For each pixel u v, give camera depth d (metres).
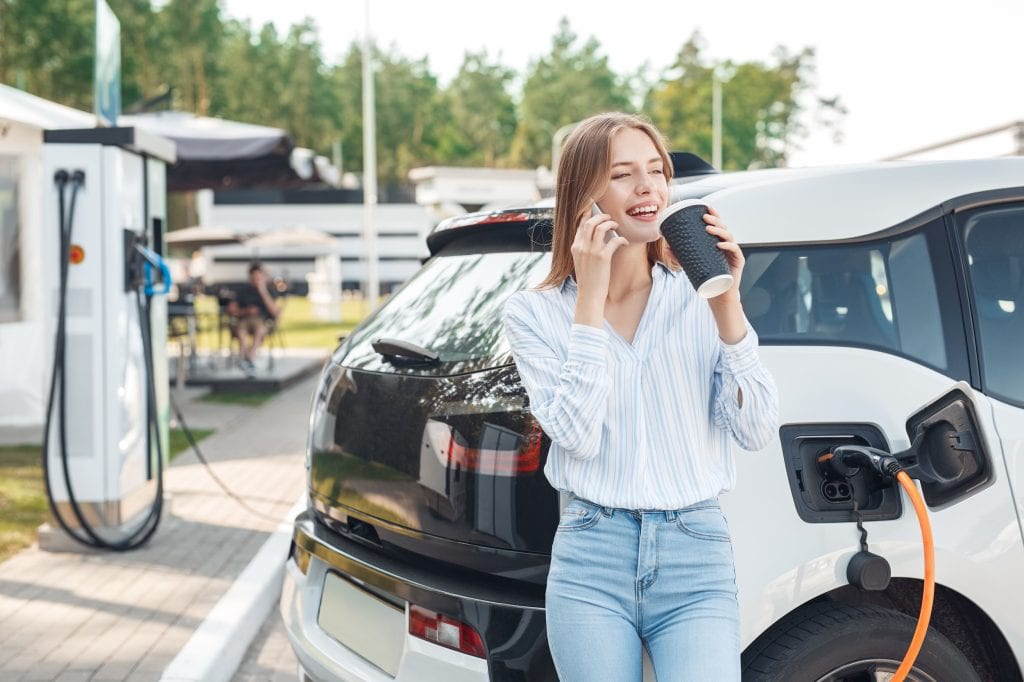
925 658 2.37
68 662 4.03
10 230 9.82
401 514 2.64
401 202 43.81
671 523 1.99
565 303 2.12
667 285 2.11
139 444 6.01
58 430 5.56
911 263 2.57
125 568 5.34
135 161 5.77
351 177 50.41
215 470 8.26
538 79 101.38
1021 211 2.71
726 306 1.96
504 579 2.41
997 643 2.54
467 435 2.46
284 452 9.13
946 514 2.39
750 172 2.84
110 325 5.52
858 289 2.52
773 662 2.31
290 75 86.06
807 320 2.47
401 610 2.62
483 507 2.42
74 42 63.84
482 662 2.39
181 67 75.00
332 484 2.97
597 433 1.97
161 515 6.20
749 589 2.27
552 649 2.04
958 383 2.38
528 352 2.09
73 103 65.06
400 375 2.72
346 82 93.88
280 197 42.78
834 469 2.31
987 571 2.42
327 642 2.89
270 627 4.80
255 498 7.12
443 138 100.25
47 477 5.57
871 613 2.37
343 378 2.99
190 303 14.27
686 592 1.98
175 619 4.54
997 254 2.66
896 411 2.42
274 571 5.16
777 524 2.30
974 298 2.60
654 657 2.00
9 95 8.66
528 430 2.36
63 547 5.63
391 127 93.44
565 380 1.96
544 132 98.38
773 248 2.50
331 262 29.75
